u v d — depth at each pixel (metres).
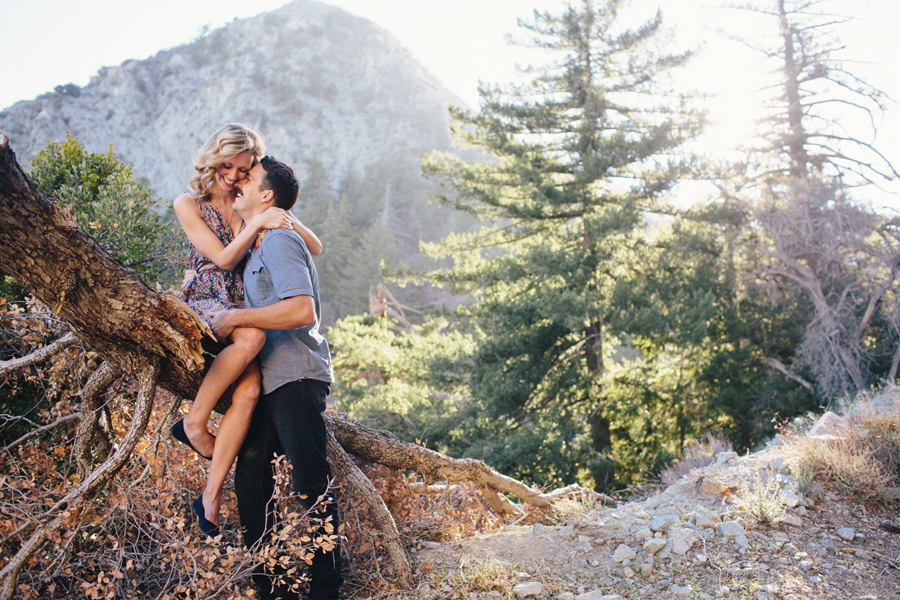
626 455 13.28
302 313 2.35
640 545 3.32
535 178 14.62
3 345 3.40
